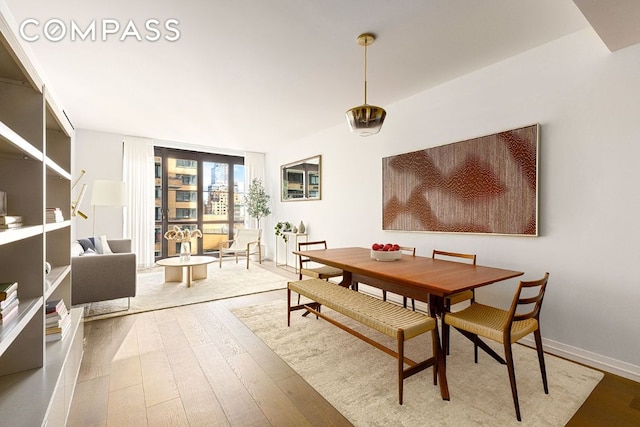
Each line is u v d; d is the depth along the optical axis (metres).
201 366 2.20
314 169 5.31
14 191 1.53
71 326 2.11
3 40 1.11
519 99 2.61
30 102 1.54
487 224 2.80
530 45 2.48
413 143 3.54
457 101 3.08
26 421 1.17
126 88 3.32
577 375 2.09
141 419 1.65
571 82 2.32
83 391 1.89
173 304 3.59
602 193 2.18
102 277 3.20
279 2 1.95
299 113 4.20
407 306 3.60
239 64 2.79
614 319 2.13
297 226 5.82
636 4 1.62
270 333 2.79
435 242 3.31
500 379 2.04
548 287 2.45
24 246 1.54
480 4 1.98
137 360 2.29
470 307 2.21
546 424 1.61
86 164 5.16
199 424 1.61
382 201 3.91
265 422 1.63
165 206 6.27
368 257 2.96
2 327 1.17
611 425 1.60
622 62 2.10
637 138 2.04
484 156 2.83
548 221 2.45
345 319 3.16
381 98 3.64
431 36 2.34
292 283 2.94
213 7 2.00
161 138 5.71
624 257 2.09
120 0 1.94
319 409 1.74
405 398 1.83
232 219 7.10
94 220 4.95
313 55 2.63
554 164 2.41
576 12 2.05
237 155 7.13
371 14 2.07
